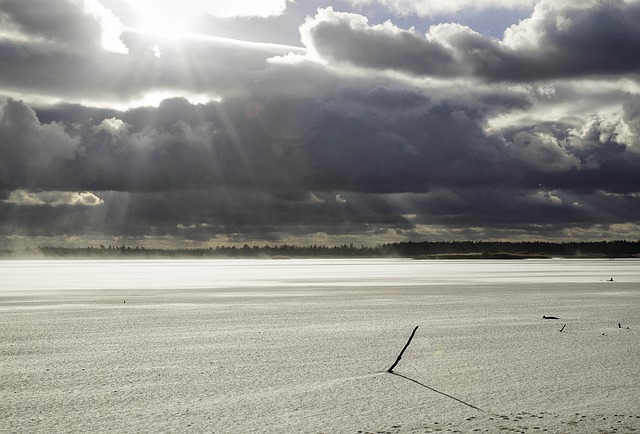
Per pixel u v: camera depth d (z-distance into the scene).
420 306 36.12
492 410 12.34
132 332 24.25
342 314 31.36
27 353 19.25
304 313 31.91
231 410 12.39
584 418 11.73
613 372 16.09
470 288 55.62
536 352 19.28
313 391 14.03
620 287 56.94
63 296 45.28
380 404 12.85
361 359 18.11
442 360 17.92
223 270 135.75
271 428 11.12
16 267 183.00
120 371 16.38
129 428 11.13
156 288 56.38
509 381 15.03
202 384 14.77
